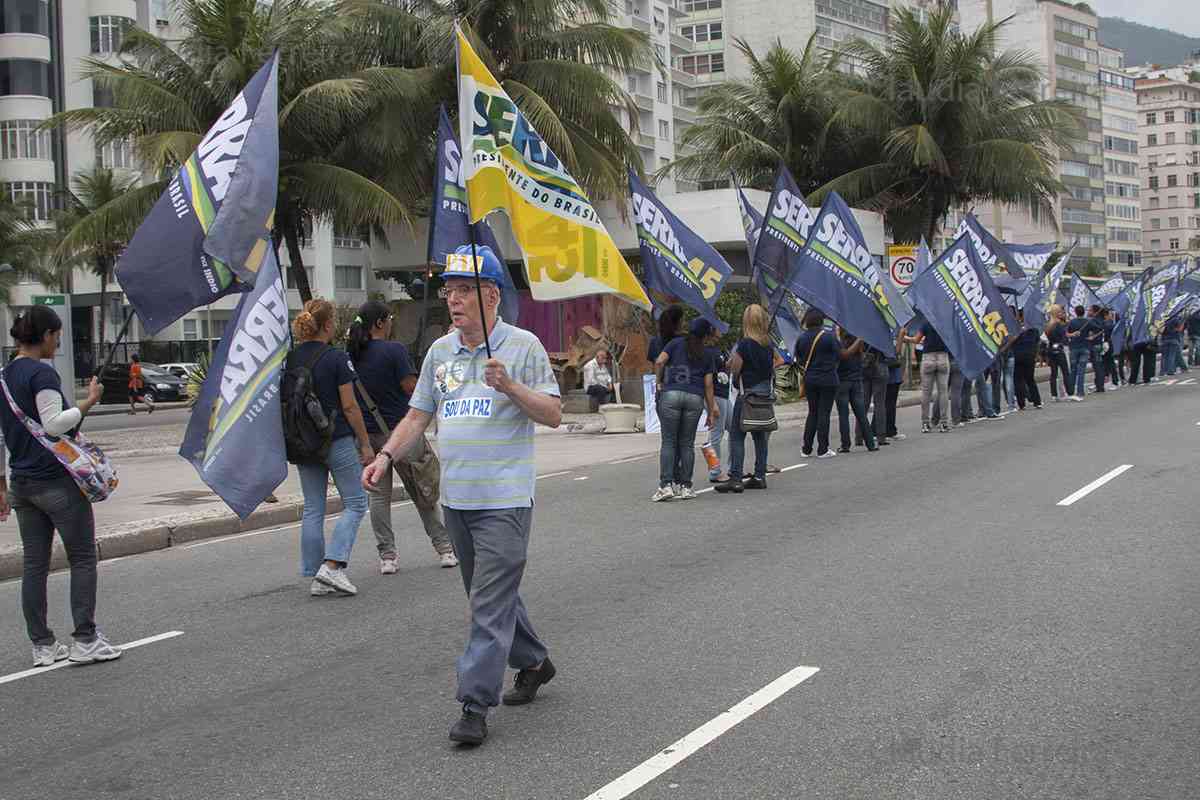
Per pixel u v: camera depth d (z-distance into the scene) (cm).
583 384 2956
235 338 853
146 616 825
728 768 473
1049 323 2614
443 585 873
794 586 806
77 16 5669
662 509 1203
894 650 636
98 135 2736
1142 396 2517
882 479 1357
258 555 1069
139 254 809
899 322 1958
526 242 637
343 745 524
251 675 653
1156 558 852
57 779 502
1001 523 1024
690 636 684
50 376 673
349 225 2853
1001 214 9925
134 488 1542
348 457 859
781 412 2488
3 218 4978
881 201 3772
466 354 537
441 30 2769
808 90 3900
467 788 464
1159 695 545
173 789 482
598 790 455
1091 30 12256
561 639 691
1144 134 16575
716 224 2828
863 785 450
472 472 523
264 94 836
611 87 2861
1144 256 16675
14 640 770
